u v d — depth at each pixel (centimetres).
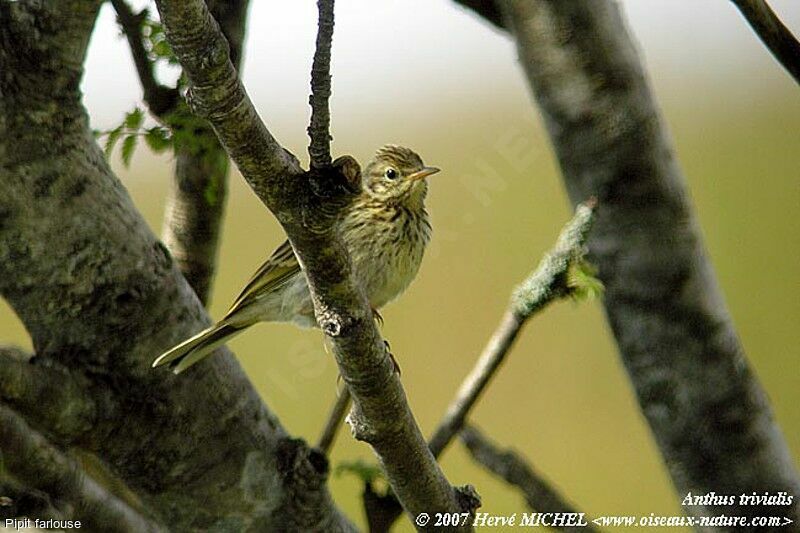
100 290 759
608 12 956
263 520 796
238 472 789
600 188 952
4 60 733
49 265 750
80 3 729
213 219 962
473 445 871
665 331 944
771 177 1781
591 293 813
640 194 944
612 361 1540
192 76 563
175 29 552
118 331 764
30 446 748
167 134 853
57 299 756
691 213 952
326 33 570
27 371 733
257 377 1467
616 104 944
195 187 953
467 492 743
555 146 969
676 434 945
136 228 775
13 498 710
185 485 784
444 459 1446
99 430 756
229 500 791
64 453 782
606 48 948
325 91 580
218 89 565
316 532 802
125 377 766
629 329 954
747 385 941
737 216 1759
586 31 948
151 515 846
